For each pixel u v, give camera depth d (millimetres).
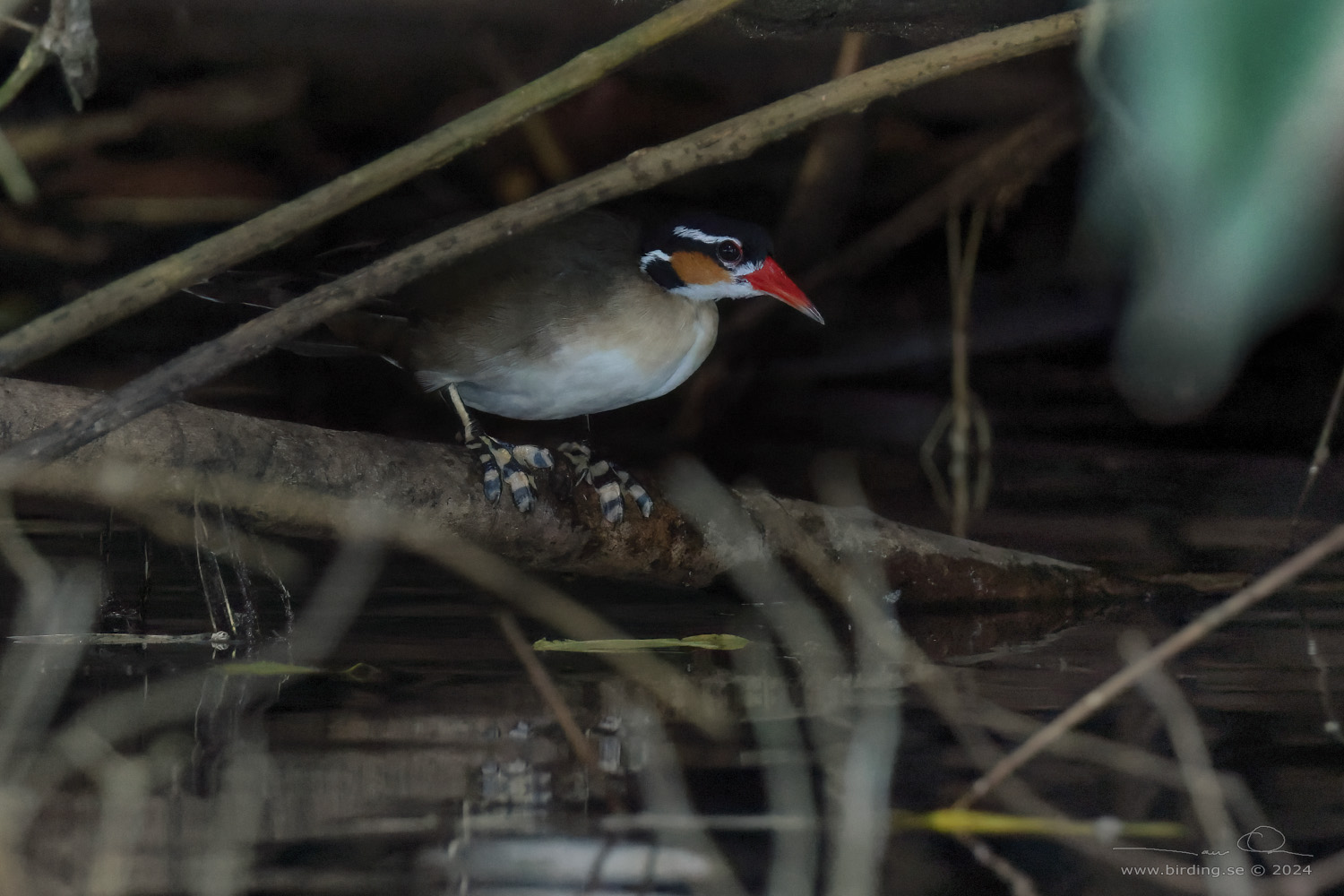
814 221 16734
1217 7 2090
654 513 9000
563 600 8883
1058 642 8109
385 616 8336
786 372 17625
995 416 16328
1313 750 5742
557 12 16203
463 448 8820
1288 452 14281
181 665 7172
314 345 9312
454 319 8750
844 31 8461
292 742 5793
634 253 9133
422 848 4617
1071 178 18047
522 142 17938
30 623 7918
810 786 5320
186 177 18047
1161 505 11984
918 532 9430
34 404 7566
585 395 9078
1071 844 4805
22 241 17391
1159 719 6242
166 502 7820
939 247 19281
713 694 6762
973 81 16031
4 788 5184
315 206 6395
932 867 4562
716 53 16359
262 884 4281
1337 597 8930
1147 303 2146
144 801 5043
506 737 5914
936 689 6863
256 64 17375
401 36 16812
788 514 9297
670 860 4547
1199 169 2100
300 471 8094
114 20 16312
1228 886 4406
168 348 16719
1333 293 15719
